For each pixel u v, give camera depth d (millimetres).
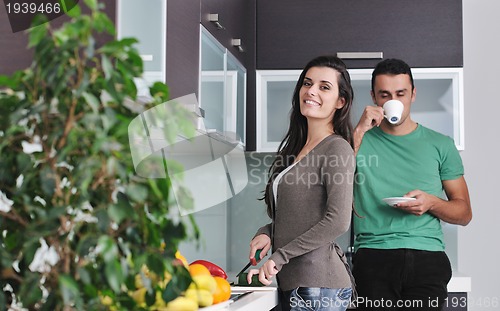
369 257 2912
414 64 3504
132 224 1044
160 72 1915
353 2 3545
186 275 1109
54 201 1038
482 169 3789
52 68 1005
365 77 3521
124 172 1004
